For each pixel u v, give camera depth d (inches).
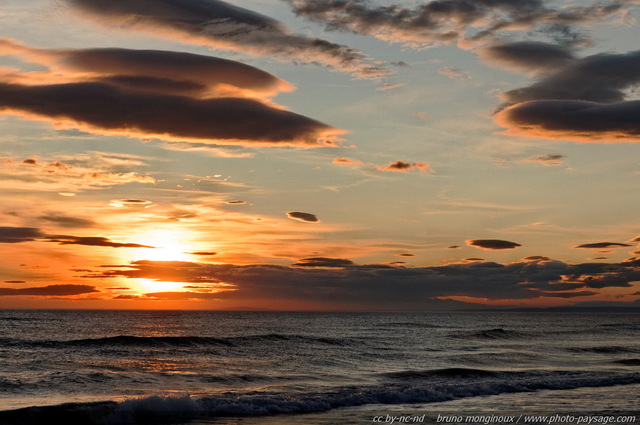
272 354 1585.9
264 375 1151.6
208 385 1018.1
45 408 730.2
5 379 1000.9
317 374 1190.9
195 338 1863.9
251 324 4576.8
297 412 796.6
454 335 2684.5
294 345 1863.9
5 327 3481.8
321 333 3065.9
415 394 925.2
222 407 796.6
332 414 786.2
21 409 723.4
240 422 727.7
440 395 936.9
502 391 997.8
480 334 2743.6
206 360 1413.6
